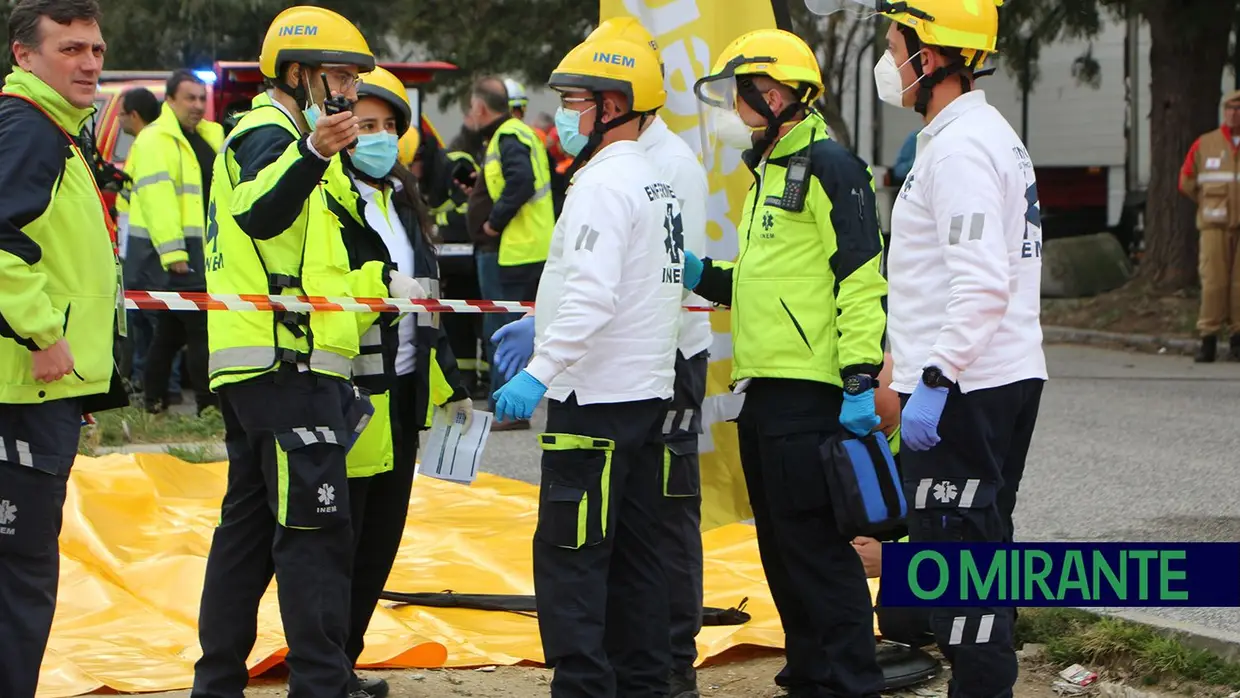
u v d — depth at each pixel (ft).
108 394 30.04
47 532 28.40
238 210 28.99
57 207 28.22
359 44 30.55
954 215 27.63
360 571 35.09
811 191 31.91
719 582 45.24
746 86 32.19
